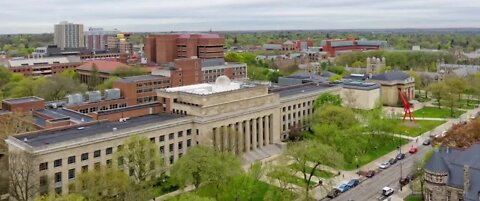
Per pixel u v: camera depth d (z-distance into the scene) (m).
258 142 174.50
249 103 169.62
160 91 172.88
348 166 156.25
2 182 128.38
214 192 117.69
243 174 118.88
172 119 149.50
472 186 106.94
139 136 128.62
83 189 110.19
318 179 139.62
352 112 184.12
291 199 119.44
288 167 125.88
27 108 180.62
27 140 124.50
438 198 113.44
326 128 161.12
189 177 116.38
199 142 152.50
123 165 128.62
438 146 142.62
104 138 129.50
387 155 170.62
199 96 156.75
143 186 121.12
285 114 196.62
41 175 117.25
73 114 172.88
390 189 130.12
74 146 123.06
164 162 144.75
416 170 129.38
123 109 170.88
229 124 161.00
